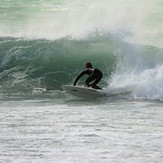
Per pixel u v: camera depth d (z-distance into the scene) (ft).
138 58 255.50
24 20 359.05
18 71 261.85
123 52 262.67
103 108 196.34
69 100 218.59
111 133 151.53
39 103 211.20
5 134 151.23
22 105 205.57
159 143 139.33
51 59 265.13
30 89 244.83
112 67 257.14
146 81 223.30
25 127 160.86
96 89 223.10
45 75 258.57
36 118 175.83
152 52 258.57
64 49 268.21
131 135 148.87
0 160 124.88
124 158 125.80
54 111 190.19
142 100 214.48
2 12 392.88
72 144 138.92
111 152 131.03
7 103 211.61
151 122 167.84
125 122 168.14
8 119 174.29
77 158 126.11
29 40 275.39
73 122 168.35
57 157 127.03
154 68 241.14
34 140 143.54
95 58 264.52
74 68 262.47
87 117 177.37
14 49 270.87
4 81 254.06
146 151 131.75
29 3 421.59
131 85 224.74
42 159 125.49
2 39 279.49
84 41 271.28
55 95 231.91
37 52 268.21
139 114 182.70
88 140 143.02
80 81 254.06
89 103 209.56
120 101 212.84
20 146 137.28
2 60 267.18
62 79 257.75
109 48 266.98
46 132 153.48
